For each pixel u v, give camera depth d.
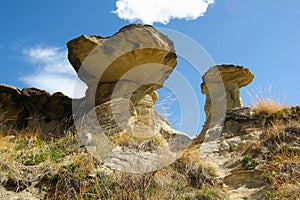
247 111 7.54
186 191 4.62
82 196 4.15
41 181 4.48
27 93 7.97
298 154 5.38
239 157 5.90
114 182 4.41
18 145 5.75
